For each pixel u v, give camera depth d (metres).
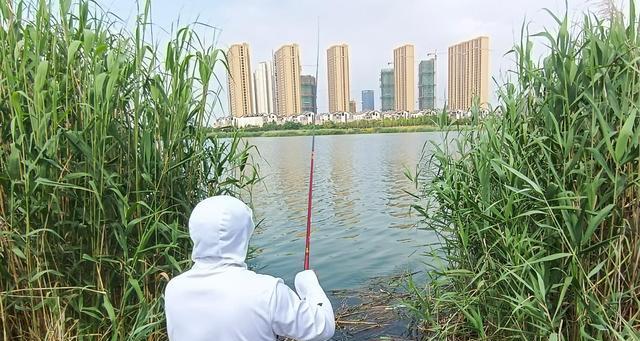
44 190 2.50
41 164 2.42
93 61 2.65
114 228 2.61
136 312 2.83
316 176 16.45
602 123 2.19
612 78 2.46
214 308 1.41
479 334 2.97
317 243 7.27
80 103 2.51
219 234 1.44
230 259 1.46
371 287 5.07
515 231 2.65
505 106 2.99
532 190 2.49
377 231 7.96
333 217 9.32
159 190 2.87
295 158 24.75
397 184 13.93
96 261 2.54
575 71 2.38
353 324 4.07
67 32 2.63
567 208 2.24
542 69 2.81
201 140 3.10
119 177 2.75
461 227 3.07
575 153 2.52
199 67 2.96
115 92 2.71
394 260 6.19
